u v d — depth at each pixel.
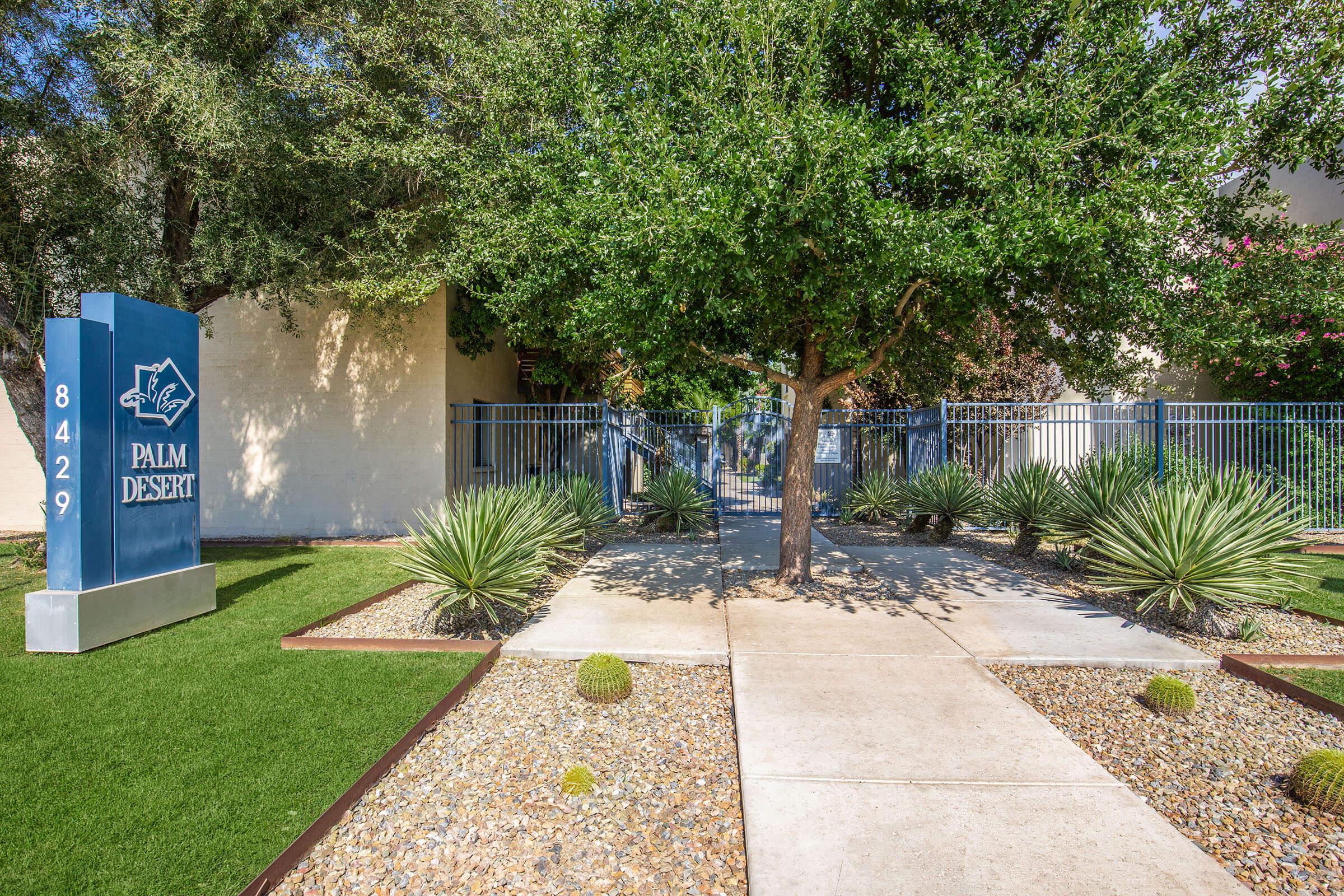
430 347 10.97
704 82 5.51
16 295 7.75
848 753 3.28
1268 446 11.96
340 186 8.70
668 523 11.50
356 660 4.66
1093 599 6.31
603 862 2.59
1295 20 5.09
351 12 8.20
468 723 3.77
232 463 11.24
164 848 2.57
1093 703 4.00
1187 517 5.41
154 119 7.76
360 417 11.07
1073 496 7.57
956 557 8.69
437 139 8.10
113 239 7.73
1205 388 12.67
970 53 5.10
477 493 6.17
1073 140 4.62
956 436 13.59
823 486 14.76
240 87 7.71
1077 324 6.21
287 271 8.62
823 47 5.20
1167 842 2.60
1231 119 5.05
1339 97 5.14
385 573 7.77
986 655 4.68
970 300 5.41
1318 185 10.98
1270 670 4.44
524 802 2.98
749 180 4.38
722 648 4.80
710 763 3.34
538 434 15.33
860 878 2.38
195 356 6.05
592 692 4.02
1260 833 2.74
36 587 6.98
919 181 5.26
